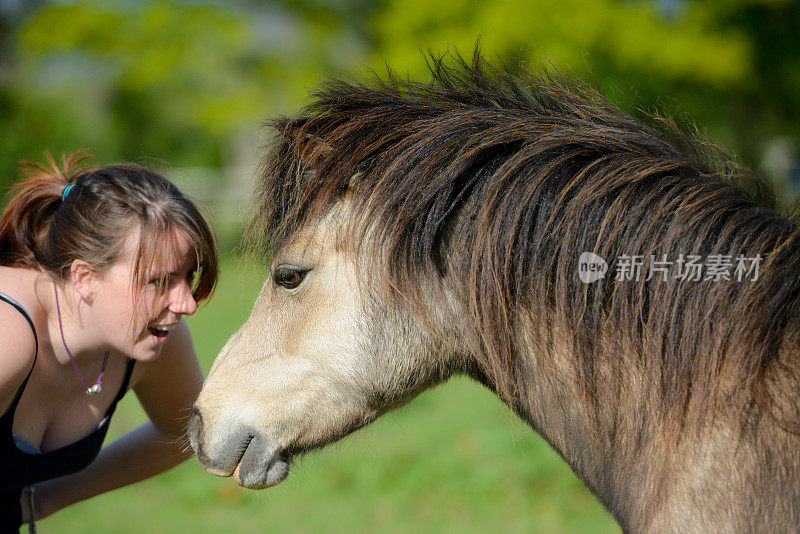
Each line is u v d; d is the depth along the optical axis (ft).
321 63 97.81
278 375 10.64
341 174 10.05
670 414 8.80
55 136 96.84
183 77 101.50
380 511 23.44
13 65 102.01
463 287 9.71
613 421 9.36
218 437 10.76
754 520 8.14
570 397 9.73
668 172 9.58
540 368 9.84
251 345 11.02
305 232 10.38
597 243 9.15
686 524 8.46
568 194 9.46
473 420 29.68
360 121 10.43
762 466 8.20
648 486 9.05
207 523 23.34
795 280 8.69
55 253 10.52
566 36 64.08
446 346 10.35
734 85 72.33
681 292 8.90
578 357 9.29
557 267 9.37
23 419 10.90
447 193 9.68
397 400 10.65
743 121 79.82
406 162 9.86
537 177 9.47
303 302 10.53
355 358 10.32
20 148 92.32
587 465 9.98
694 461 8.56
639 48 65.41
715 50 68.23
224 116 93.66
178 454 13.30
